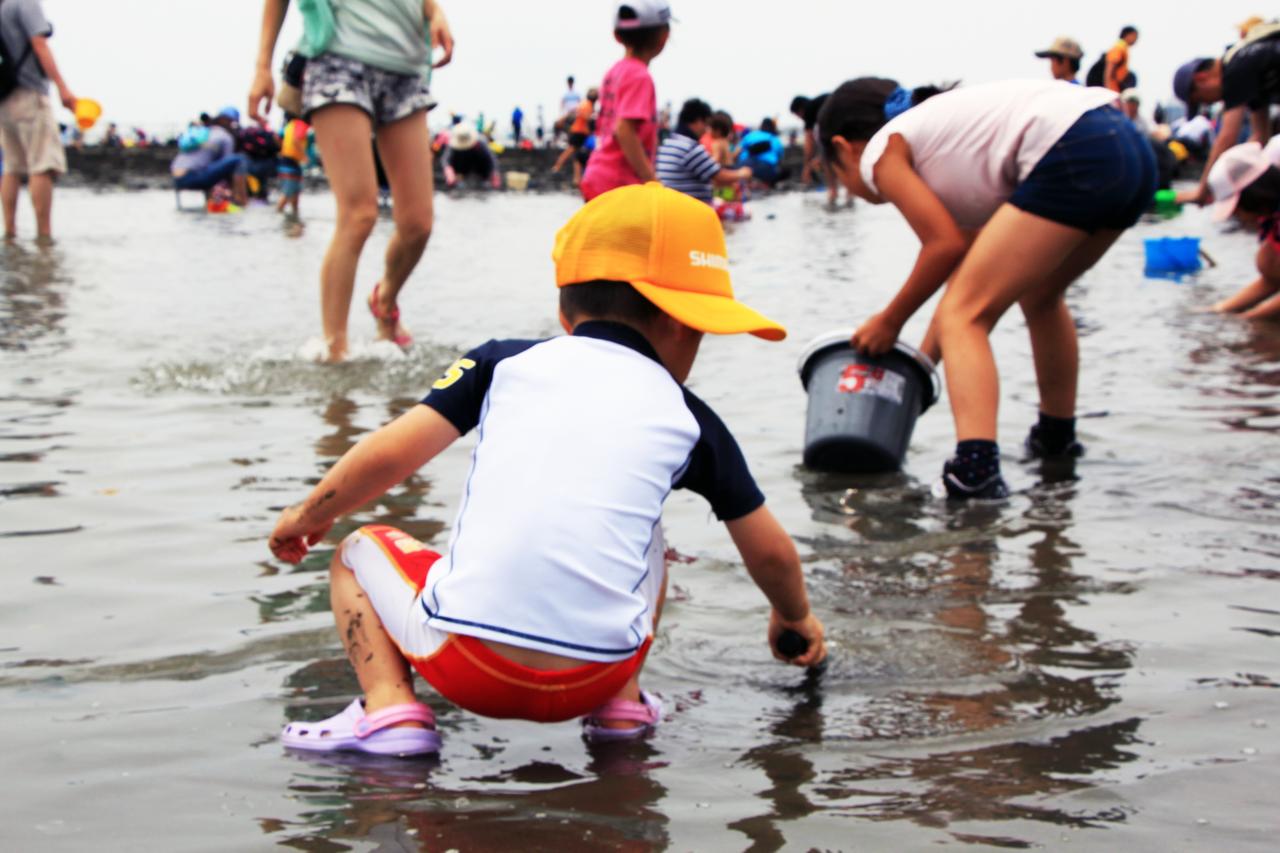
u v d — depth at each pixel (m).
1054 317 4.05
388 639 2.20
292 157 17.39
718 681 2.42
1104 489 3.76
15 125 10.82
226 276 8.77
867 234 13.42
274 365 5.24
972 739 2.13
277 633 2.57
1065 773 1.99
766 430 4.48
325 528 2.33
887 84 4.21
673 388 2.21
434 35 5.42
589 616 2.06
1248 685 2.33
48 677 2.34
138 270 9.09
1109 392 5.07
